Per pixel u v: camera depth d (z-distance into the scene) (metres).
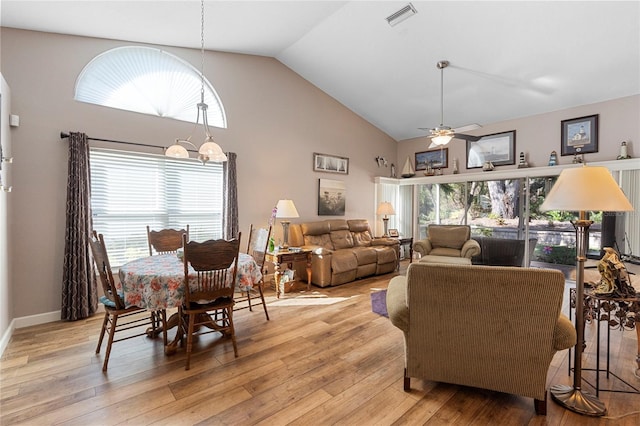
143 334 2.52
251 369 2.15
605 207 1.58
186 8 2.89
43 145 2.96
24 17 2.67
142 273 2.20
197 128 3.96
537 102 4.70
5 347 2.43
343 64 4.61
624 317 1.90
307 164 5.27
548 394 1.86
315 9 3.34
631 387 1.91
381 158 6.70
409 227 6.89
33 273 2.92
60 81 3.06
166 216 3.74
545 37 3.40
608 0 2.86
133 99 3.53
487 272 1.60
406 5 3.30
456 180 5.97
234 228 4.16
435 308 1.74
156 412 1.69
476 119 5.53
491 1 3.08
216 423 1.61
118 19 2.93
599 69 3.76
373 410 1.72
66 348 2.43
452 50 3.86
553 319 1.55
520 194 5.18
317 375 2.07
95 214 3.26
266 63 4.66
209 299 2.26
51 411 1.69
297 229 4.88
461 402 1.79
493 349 1.68
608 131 4.32
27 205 2.89
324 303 3.65
